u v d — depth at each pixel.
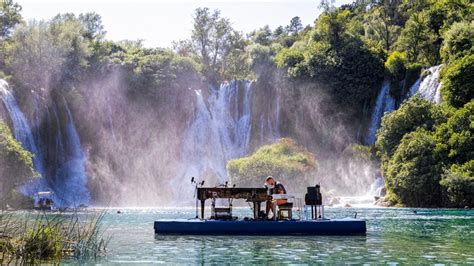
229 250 20.42
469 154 61.75
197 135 97.19
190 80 99.38
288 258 18.31
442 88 75.00
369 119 92.56
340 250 20.30
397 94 90.56
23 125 82.62
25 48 87.88
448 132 64.44
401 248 20.88
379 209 56.78
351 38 98.62
